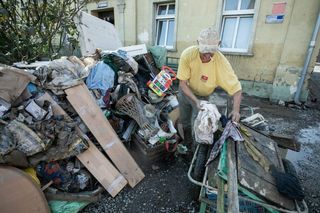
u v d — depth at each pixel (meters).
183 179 2.16
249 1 5.05
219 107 4.04
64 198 1.61
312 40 4.22
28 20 3.25
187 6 5.90
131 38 7.69
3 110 1.56
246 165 1.36
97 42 4.03
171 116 2.70
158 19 6.94
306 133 3.27
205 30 1.68
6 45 3.20
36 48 3.39
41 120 1.66
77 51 4.92
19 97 1.69
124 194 1.92
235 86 1.88
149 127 2.22
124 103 2.29
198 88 2.15
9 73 1.66
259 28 4.86
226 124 1.67
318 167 2.41
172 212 1.76
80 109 1.96
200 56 1.88
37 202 1.43
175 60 6.57
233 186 1.11
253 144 1.60
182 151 2.51
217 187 1.25
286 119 3.82
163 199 1.89
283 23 4.54
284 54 4.62
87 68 2.42
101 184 1.83
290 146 1.93
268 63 4.93
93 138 2.05
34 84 1.87
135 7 7.18
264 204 1.18
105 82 2.40
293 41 4.46
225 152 1.43
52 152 1.57
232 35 5.51
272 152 1.63
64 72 2.10
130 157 2.12
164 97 2.87
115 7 7.79
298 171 2.32
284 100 4.81
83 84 2.10
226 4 5.36
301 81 4.53
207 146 1.74
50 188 1.60
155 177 2.17
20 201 1.37
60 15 3.38
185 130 2.63
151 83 2.72
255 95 5.25
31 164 1.49
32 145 1.44
